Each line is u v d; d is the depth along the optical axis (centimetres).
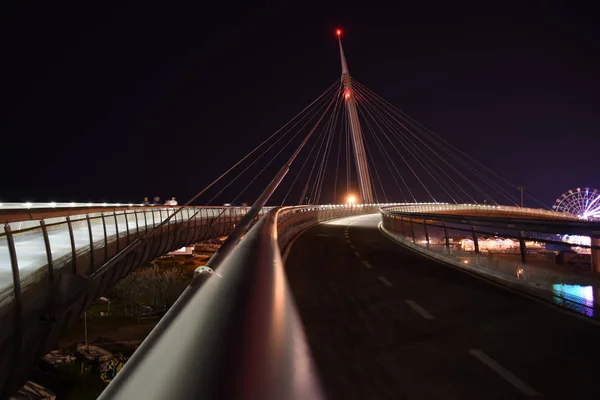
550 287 965
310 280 1134
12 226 2023
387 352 579
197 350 212
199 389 167
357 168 9094
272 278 393
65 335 5288
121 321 5925
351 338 641
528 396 442
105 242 1938
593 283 873
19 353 1017
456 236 1683
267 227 836
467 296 934
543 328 689
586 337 639
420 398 440
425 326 704
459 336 649
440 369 518
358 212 6731
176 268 8400
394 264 1438
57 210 1830
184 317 276
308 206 4038
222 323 254
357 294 957
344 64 10225
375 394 449
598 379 484
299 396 182
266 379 181
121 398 166
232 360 196
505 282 1102
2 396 1010
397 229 2467
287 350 224
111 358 4466
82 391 3831
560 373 502
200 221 4366
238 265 450
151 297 6788
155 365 198
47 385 3816
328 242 2242
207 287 359
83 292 1443
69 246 1795
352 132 9500
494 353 573
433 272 1270
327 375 500
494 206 9612
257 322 257
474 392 453
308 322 730
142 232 2702
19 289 1020
